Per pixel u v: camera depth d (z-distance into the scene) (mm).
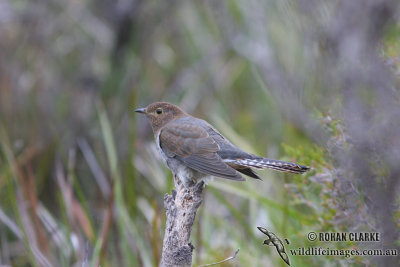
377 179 7398
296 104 11406
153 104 11172
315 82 9250
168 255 7668
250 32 14852
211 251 10141
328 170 8594
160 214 10680
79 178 13992
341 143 7926
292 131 11930
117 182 11141
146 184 13109
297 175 9320
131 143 11953
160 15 16984
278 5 12523
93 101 15633
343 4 8570
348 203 7992
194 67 16500
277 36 13352
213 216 11352
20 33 16531
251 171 9688
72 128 15031
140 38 16797
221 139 9938
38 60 16594
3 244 11344
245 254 10055
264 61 13328
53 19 16875
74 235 10984
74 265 10922
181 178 9992
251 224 10758
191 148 9766
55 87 16328
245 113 15430
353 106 7527
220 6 15945
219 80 16188
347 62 8125
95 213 12836
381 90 7500
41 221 11836
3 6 16297
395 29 8633
